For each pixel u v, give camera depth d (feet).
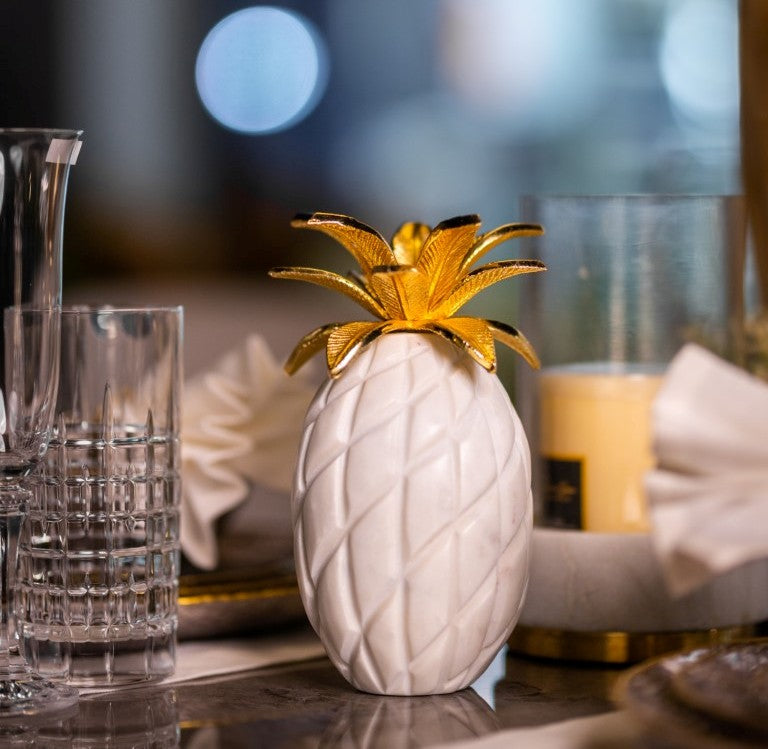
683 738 2.46
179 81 16.10
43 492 3.06
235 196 15.31
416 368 2.92
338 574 2.91
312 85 15.38
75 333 3.06
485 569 2.91
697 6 9.44
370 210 15.43
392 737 2.79
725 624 3.19
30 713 2.90
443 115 15.30
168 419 3.11
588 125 13.87
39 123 16.15
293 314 11.73
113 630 3.05
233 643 3.32
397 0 15.25
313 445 2.94
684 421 2.49
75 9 16.10
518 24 14.71
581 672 3.14
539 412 3.26
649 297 3.23
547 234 3.26
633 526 3.19
